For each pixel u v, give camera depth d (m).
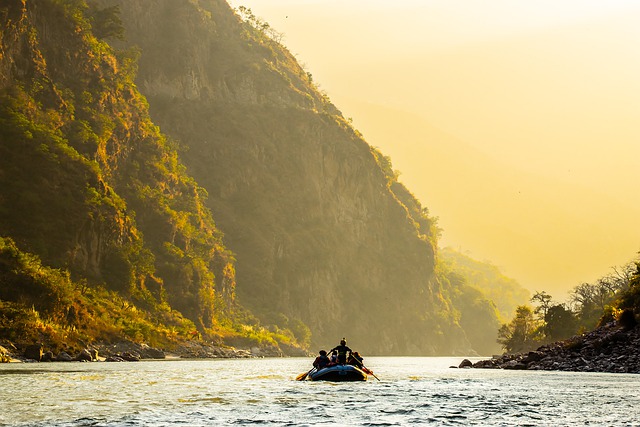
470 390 58.16
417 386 62.53
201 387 60.47
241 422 38.62
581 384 65.25
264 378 76.00
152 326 188.50
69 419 39.22
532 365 99.19
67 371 83.56
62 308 150.38
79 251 188.38
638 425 38.62
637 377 75.00
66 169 195.12
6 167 186.88
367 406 45.78
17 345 123.44
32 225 181.38
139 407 44.53
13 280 145.12
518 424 38.62
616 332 97.00
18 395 50.94
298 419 39.78
